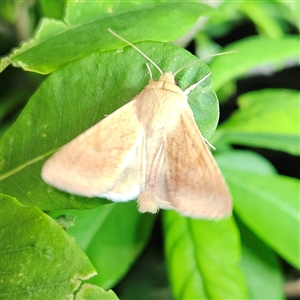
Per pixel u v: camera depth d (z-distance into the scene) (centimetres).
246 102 6
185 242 5
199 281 5
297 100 6
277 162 8
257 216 5
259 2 8
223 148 7
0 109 7
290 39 7
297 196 6
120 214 5
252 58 6
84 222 5
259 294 6
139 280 7
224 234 5
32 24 7
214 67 6
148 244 7
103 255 5
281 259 7
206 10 5
